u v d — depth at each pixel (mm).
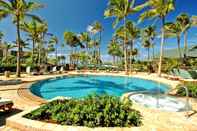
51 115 6312
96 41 60438
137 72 31953
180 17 35938
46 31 39031
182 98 10484
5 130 5590
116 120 5820
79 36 56031
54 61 57562
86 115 5875
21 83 16125
